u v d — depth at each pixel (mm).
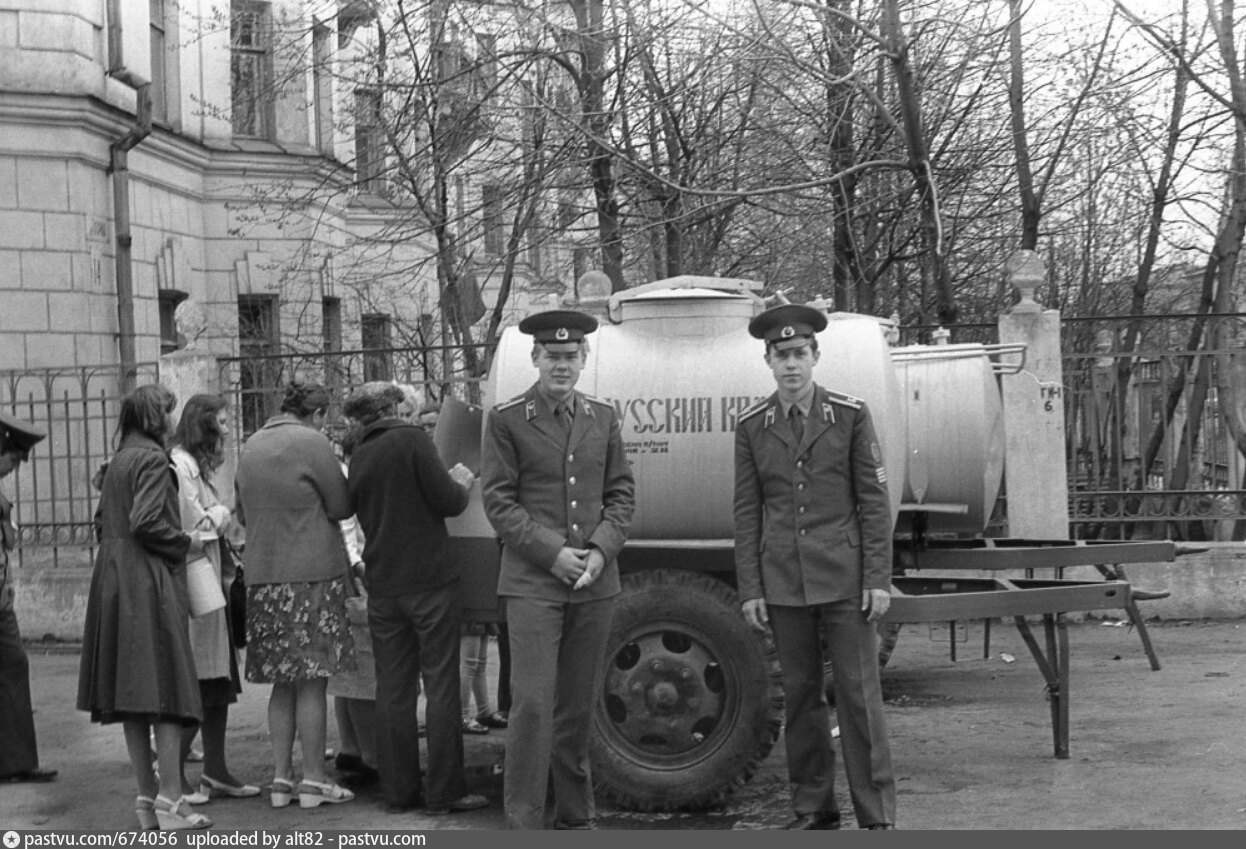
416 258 18359
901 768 7383
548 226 14102
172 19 17625
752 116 13812
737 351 6777
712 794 6574
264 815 6988
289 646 7012
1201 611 12164
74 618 12773
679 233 13641
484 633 8070
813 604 5977
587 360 6867
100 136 15391
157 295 16922
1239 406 12695
